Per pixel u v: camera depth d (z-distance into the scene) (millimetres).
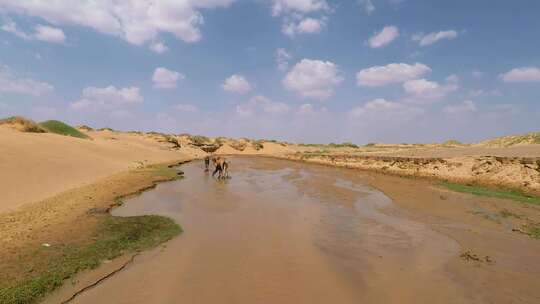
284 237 13461
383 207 19500
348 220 16469
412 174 34406
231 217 16594
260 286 9141
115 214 16547
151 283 9203
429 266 10711
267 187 27047
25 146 27219
